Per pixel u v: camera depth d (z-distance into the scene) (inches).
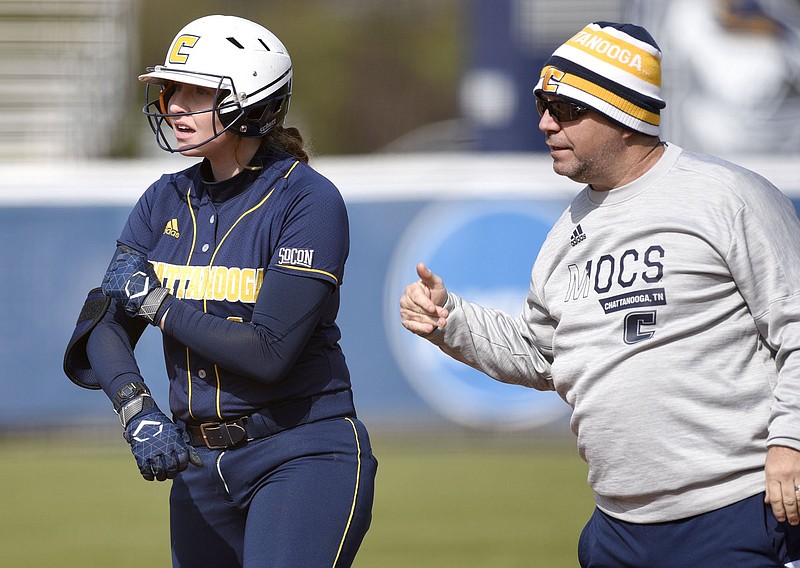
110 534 1026.1
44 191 1359.5
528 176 1341.0
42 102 1860.2
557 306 535.8
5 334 1366.9
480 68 1649.9
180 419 547.8
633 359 505.0
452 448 1360.7
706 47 1932.8
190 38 529.3
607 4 1777.8
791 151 1962.4
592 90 510.3
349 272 1350.9
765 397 498.3
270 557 514.3
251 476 534.6
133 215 558.9
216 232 535.5
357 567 904.3
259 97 526.6
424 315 561.3
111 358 541.3
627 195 519.2
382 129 2893.7
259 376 515.2
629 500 516.4
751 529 493.4
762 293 493.0
